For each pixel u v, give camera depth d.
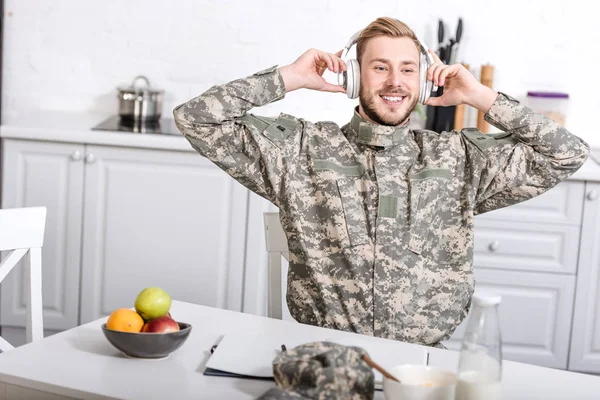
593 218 3.27
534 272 3.32
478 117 3.65
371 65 2.01
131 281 3.40
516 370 1.62
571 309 3.33
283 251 2.19
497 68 3.73
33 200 3.36
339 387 1.33
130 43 3.79
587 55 3.71
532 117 2.03
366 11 3.72
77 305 3.42
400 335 1.96
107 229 3.37
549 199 3.27
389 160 2.04
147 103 3.57
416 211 1.99
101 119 3.64
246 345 1.65
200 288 3.39
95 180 3.34
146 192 3.34
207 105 2.00
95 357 1.58
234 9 3.75
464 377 1.33
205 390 1.45
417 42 2.06
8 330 3.49
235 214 3.33
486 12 3.70
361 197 2.01
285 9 3.73
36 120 3.48
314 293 2.00
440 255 2.02
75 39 3.79
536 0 3.69
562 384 1.56
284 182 2.01
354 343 1.69
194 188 3.33
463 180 2.04
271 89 2.06
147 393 1.42
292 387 1.35
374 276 1.96
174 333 1.56
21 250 1.98
